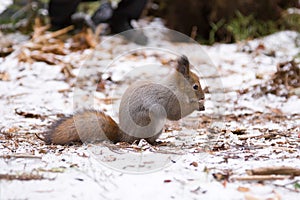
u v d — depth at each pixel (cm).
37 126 1000
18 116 1089
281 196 564
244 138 875
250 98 1291
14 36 1775
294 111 1173
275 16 1884
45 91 1309
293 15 1884
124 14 1783
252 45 1742
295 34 1838
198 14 1908
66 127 838
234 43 1886
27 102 1208
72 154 734
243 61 1584
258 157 728
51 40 1684
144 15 2039
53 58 1540
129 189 580
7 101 1212
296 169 631
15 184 595
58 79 1408
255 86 1341
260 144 827
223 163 691
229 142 845
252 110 1182
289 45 1758
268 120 1091
